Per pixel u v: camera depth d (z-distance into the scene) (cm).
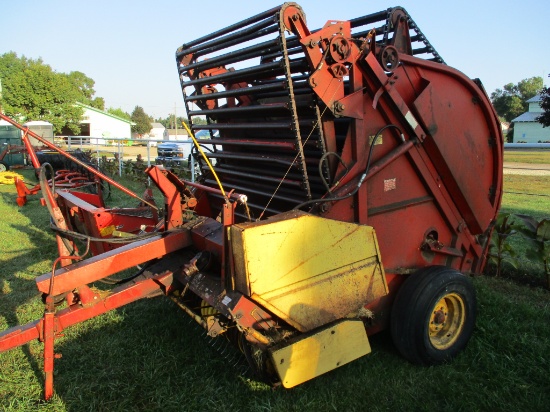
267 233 290
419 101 378
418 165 395
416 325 367
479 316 464
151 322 465
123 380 367
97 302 353
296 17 321
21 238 810
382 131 371
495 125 439
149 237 381
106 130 5634
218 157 471
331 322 324
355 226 332
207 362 386
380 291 353
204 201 519
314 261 311
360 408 330
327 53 327
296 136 335
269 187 436
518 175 1602
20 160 2106
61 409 332
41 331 335
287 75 324
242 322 300
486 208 451
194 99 473
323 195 354
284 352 293
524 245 741
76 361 396
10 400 341
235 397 342
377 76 349
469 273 471
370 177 366
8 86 4334
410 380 361
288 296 302
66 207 481
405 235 403
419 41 424
